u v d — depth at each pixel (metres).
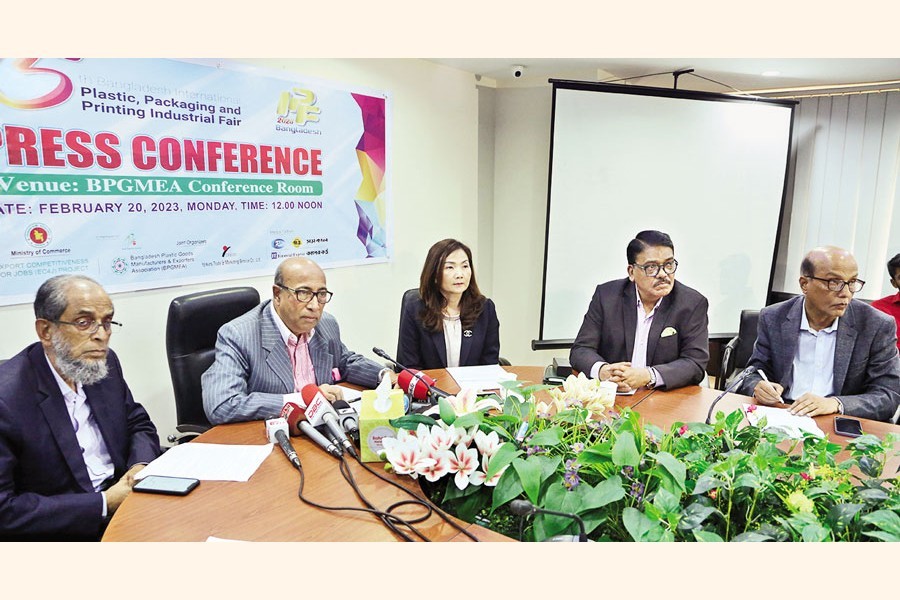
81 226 1.99
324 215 2.87
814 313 2.00
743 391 2.05
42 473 1.32
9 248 1.83
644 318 2.23
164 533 0.98
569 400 1.23
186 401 1.82
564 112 3.47
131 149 2.10
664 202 3.70
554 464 0.98
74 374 1.35
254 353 1.72
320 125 2.78
